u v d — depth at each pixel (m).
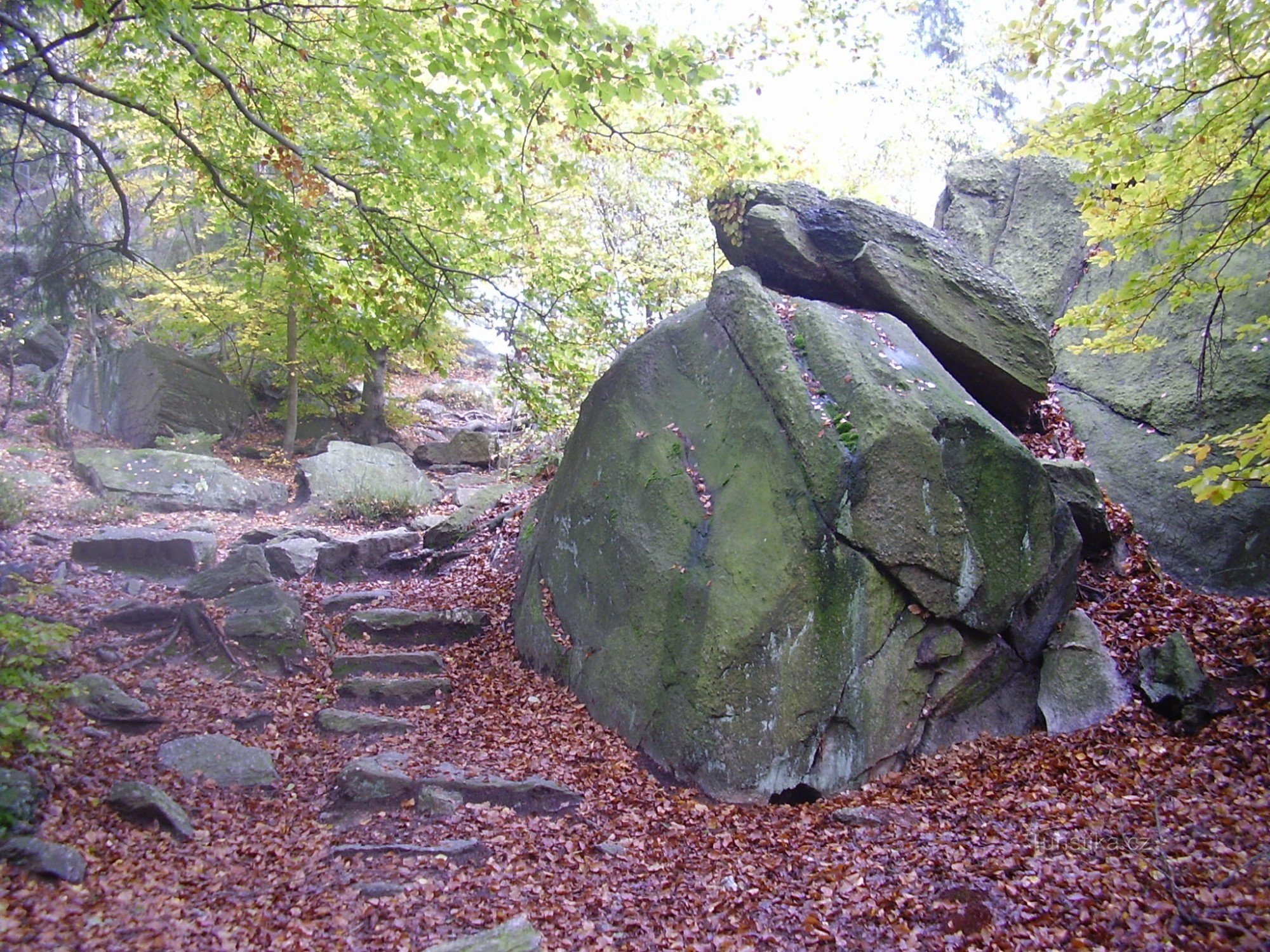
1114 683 7.80
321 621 10.35
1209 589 9.23
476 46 7.83
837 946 5.12
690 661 7.62
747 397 8.52
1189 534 9.58
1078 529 8.83
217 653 8.97
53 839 5.51
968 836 6.12
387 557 12.96
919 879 5.63
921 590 7.71
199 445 17.73
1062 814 6.21
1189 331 10.66
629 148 9.62
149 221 22.33
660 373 9.56
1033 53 6.85
